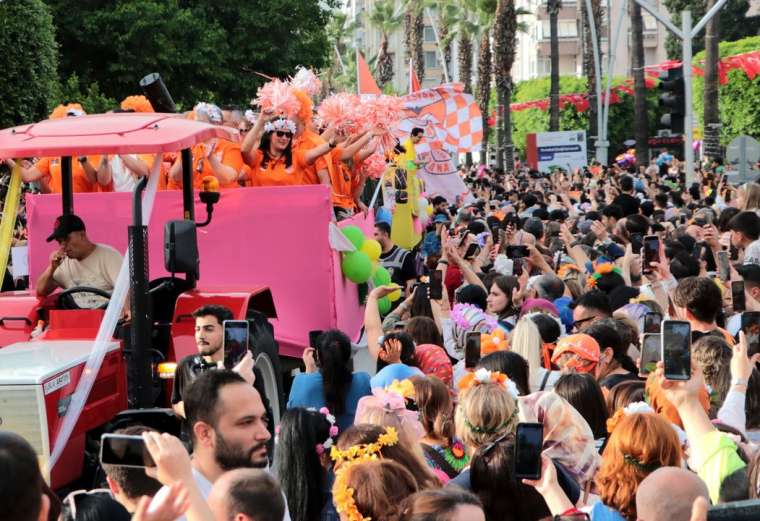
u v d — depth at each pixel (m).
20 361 15.23
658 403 12.24
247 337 12.91
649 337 12.38
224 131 17.55
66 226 17.67
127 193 21.23
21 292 18.55
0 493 6.43
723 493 10.12
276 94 23.28
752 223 24.02
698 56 128.88
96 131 16.56
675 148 128.00
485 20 135.50
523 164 141.50
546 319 16.95
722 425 11.52
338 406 14.66
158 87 23.48
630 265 24.12
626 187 42.88
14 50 38.44
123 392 16.75
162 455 7.46
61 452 15.04
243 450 9.58
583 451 11.35
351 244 21.80
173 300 18.30
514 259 22.17
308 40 64.50
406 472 9.62
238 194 21.30
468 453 12.09
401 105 26.83
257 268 21.36
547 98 152.12
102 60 58.50
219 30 59.09
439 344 17.70
